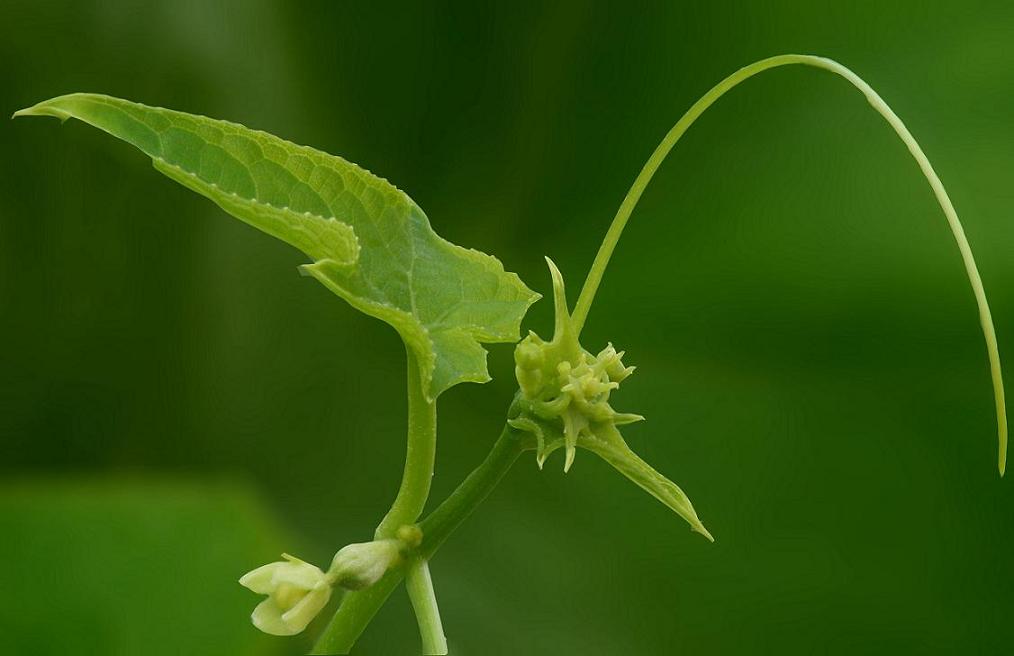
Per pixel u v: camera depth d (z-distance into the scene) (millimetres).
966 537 429
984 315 283
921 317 435
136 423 460
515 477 452
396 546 281
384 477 460
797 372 448
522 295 285
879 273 438
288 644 427
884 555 433
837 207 441
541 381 280
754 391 449
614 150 457
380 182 282
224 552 436
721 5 448
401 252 283
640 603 434
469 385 455
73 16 447
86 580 422
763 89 449
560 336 279
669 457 444
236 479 454
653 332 453
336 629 282
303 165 281
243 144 280
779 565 435
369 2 457
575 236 458
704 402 449
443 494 439
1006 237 427
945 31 438
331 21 460
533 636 426
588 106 458
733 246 448
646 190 455
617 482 450
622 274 454
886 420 440
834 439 441
